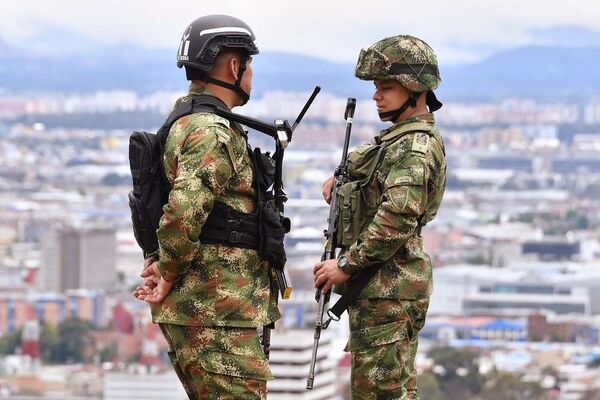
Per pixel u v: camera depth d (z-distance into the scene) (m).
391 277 11.28
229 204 10.76
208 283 10.73
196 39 10.88
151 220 10.81
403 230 11.09
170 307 10.77
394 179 11.13
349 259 11.20
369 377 11.33
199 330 10.71
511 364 155.62
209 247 10.74
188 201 10.50
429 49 11.42
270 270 10.96
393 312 11.28
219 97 10.93
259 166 10.89
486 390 135.38
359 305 11.34
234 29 10.91
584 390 144.25
